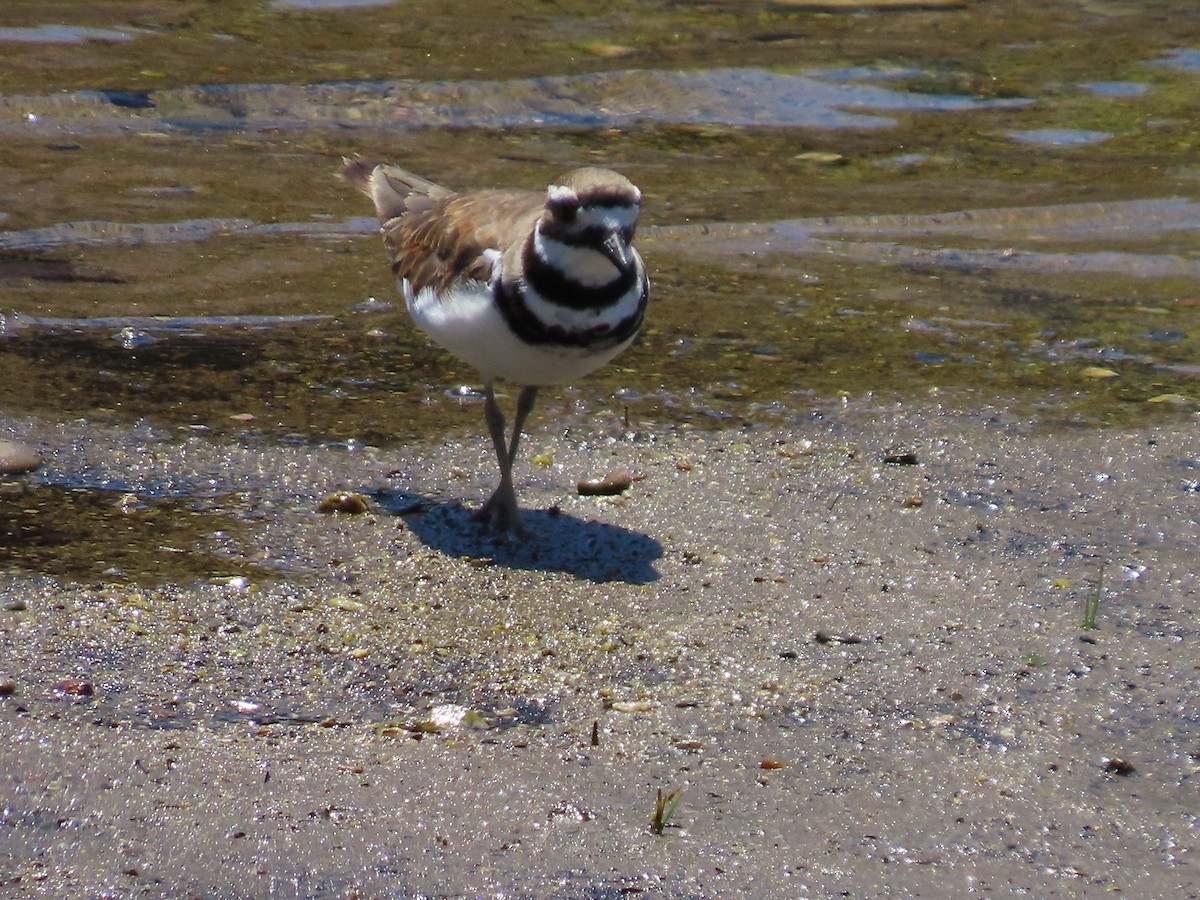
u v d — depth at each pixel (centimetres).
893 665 905
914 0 2506
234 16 2270
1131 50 2278
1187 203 1736
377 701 854
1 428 1148
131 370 1259
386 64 2088
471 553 1024
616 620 949
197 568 982
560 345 1004
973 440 1196
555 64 2116
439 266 1054
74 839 720
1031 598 984
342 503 1069
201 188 1675
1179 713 862
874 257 1575
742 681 886
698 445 1182
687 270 1525
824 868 724
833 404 1252
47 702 825
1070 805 781
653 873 716
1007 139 1934
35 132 1798
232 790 760
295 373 1275
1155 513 1093
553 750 812
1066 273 1545
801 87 2088
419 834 736
